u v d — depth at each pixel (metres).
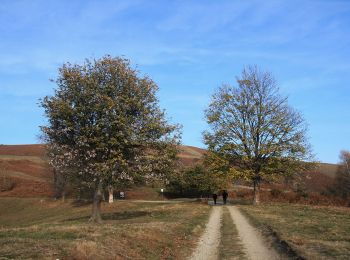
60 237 15.66
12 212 63.41
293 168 46.16
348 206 47.25
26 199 68.88
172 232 20.52
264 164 46.50
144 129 28.53
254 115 46.59
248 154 46.44
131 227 20.12
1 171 85.75
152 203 53.31
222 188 62.44
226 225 26.67
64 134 27.52
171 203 52.44
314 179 81.56
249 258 15.66
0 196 73.75
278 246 17.64
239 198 63.25
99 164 27.44
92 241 14.54
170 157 31.00
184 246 18.23
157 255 15.49
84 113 27.08
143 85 28.86
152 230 19.39
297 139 46.22
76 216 46.03
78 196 64.94
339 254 14.67
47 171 71.31
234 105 47.12
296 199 52.38
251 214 33.09
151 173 29.77
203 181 63.25
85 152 27.78
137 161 29.17
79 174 29.11
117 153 27.83
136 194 69.56
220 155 47.47
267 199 54.03
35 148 117.25
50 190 75.31
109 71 27.94
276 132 46.16
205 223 27.55
